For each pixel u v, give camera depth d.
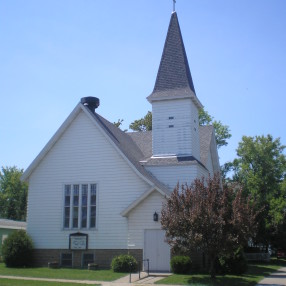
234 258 23.31
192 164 27.38
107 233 25.30
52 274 21.53
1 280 18.61
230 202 20.70
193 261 24.08
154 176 27.83
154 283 19.00
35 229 26.83
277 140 47.47
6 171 75.94
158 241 23.98
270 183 45.66
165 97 29.23
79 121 27.30
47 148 27.28
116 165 25.98
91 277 20.69
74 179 26.70
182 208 20.08
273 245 45.00
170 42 31.48
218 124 51.34
